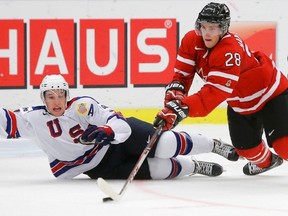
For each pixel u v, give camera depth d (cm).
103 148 1484
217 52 1333
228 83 1330
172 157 1504
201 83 2634
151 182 1486
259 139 1509
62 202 1242
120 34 2606
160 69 2625
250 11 2655
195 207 1190
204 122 2670
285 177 1577
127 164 1505
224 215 1119
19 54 2572
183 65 1428
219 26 1313
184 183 1475
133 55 2612
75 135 1434
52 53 2584
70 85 2594
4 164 1833
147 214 1123
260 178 1561
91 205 1209
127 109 2617
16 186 1448
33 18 2570
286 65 2688
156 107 2627
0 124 1423
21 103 2580
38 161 1883
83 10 2588
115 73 2609
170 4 2620
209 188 1409
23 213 1137
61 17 2581
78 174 1520
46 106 1416
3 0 2552
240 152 1530
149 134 1462
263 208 1181
